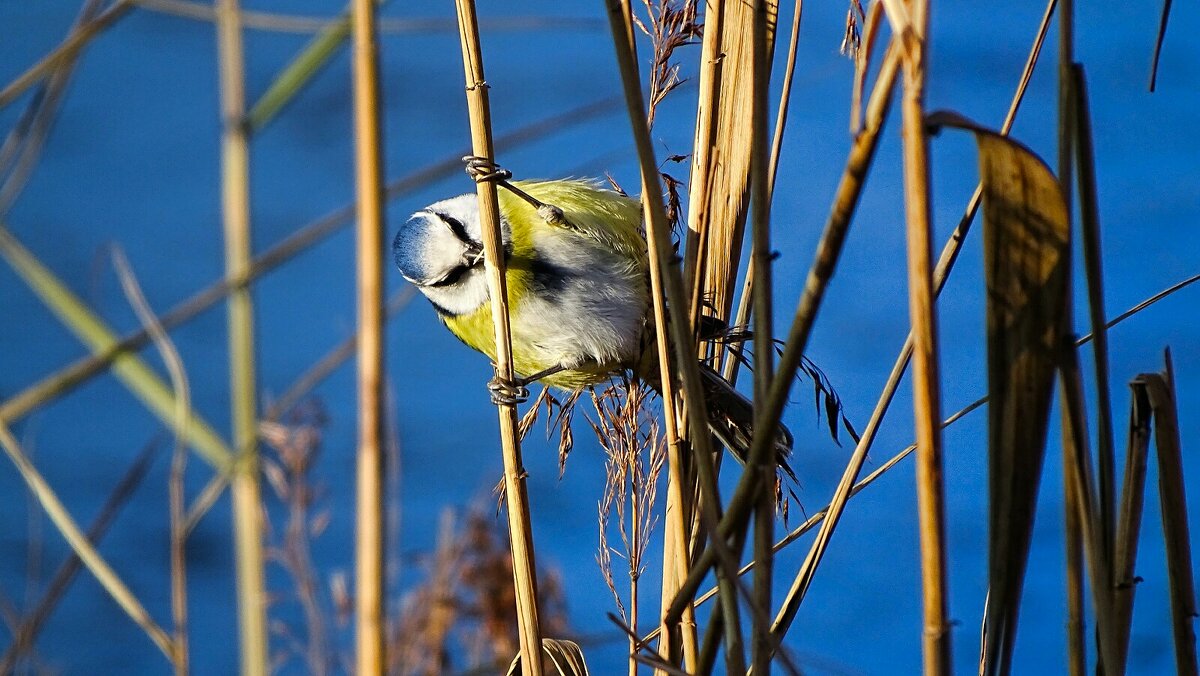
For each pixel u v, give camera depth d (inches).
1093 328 157.9
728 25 216.4
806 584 201.5
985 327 147.8
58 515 224.7
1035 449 146.0
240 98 260.2
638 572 209.2
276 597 273.4
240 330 266.5
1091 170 154.8
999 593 148.3
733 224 223.9
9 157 250.7
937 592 140.9
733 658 154.9
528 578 200.2
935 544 140.5
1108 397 158.6
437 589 317.4
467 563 320.8
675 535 196.2
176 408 251.3
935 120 135.8
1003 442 147.1
